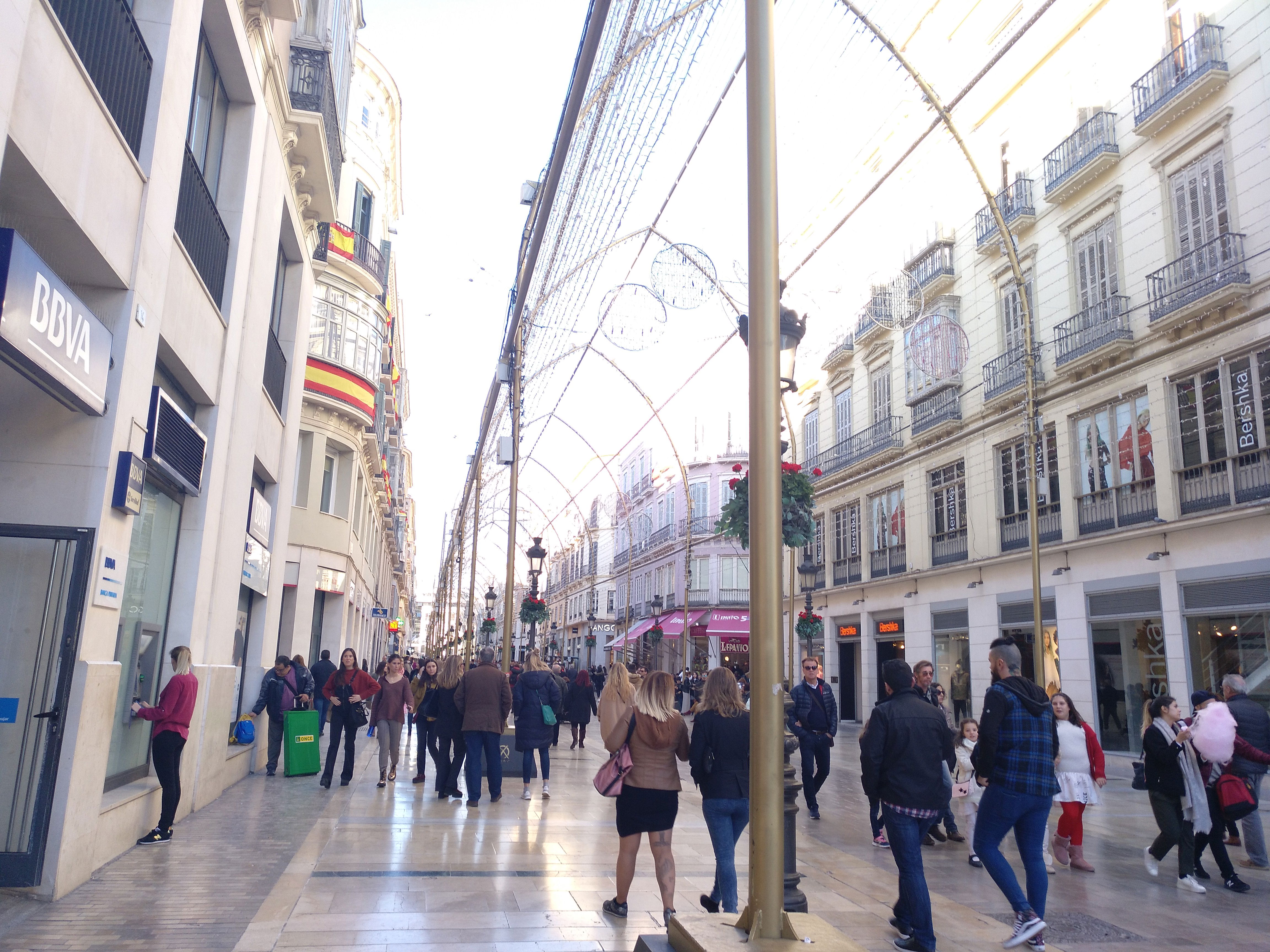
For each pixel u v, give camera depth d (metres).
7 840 5.57
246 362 10.59
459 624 35.38
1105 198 17.31
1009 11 19.59
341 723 11.20
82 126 5.49
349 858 6.98
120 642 7.38
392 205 32.59
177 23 7.11
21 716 5.70
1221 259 14.62
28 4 4.64
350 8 14.91
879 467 25.67
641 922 5.44
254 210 10.41
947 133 13.87
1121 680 16.81
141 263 6.54
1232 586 14.32
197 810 9.02
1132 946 5.45
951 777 8.40
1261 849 7.98
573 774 13.50
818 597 29.55
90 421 6.14
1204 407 15.02
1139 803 11.98
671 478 45.41
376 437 28.06
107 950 4.64
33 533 5.82
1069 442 18.19
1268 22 13.91
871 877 7.14
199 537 8.99
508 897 5.93
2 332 4.52
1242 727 7.79
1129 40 16.84
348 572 26.06
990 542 20.83
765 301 3.79
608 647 55.38
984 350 21.11
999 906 6.40
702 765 5.39
